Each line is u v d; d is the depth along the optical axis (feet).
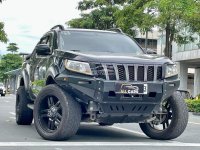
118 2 130.52
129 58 24.17
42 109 25.54
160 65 24.54
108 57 23.94
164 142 25.76
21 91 33.68
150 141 26.00
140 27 84.94
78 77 23.63
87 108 23.94
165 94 24.45
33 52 32.65
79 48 27.50
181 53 133.18
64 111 23.80
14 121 37.29
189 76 191.11
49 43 28.94
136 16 85.35
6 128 31.37
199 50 122.83
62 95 24.03
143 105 24.07
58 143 23.62
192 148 23.61
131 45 29.25
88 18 131.54
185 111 25.89
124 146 23.36
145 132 27.66
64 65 24.54
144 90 23.72
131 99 23.61
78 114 23.95
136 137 28.12
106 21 129.39
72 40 28.09
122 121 24.70
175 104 25.76
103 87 23.18
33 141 24.26
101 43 28.45
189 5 75.61
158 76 24.44
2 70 252.21
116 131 31.91
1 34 95.81
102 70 23.47
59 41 27.81
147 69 24.16
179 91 26.73
